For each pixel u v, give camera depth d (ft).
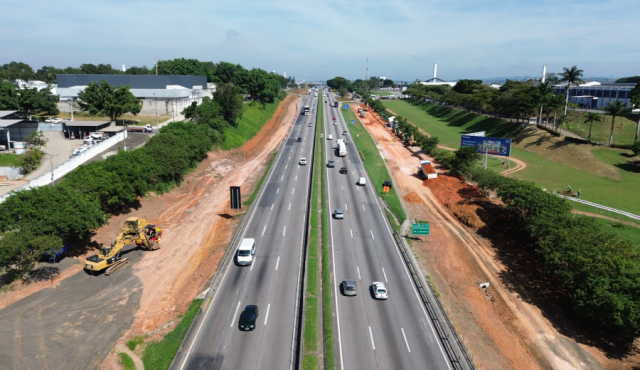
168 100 465.47
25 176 251.60
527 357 135.54
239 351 119.55
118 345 128.36
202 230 217.15
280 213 236.63
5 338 128.57
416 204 273.54
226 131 411.75
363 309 145.28
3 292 150.30
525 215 213.66
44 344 127.13
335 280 164.86
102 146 296.71
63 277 163.63
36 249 150.51
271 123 552.41
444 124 623.36
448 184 304.91
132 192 216.33
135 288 160.86
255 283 158.61
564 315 159.63
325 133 483.92
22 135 324.19
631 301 134.31
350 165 349.41
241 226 210.59
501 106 514.68
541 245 173.88
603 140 398.62
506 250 211.41
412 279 169.37
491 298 170.30
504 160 385.29
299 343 123.13
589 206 265.75
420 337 130.82
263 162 358.64
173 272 173.99
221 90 438.81
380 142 460.96
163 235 210.18
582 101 596.29
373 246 199.00
